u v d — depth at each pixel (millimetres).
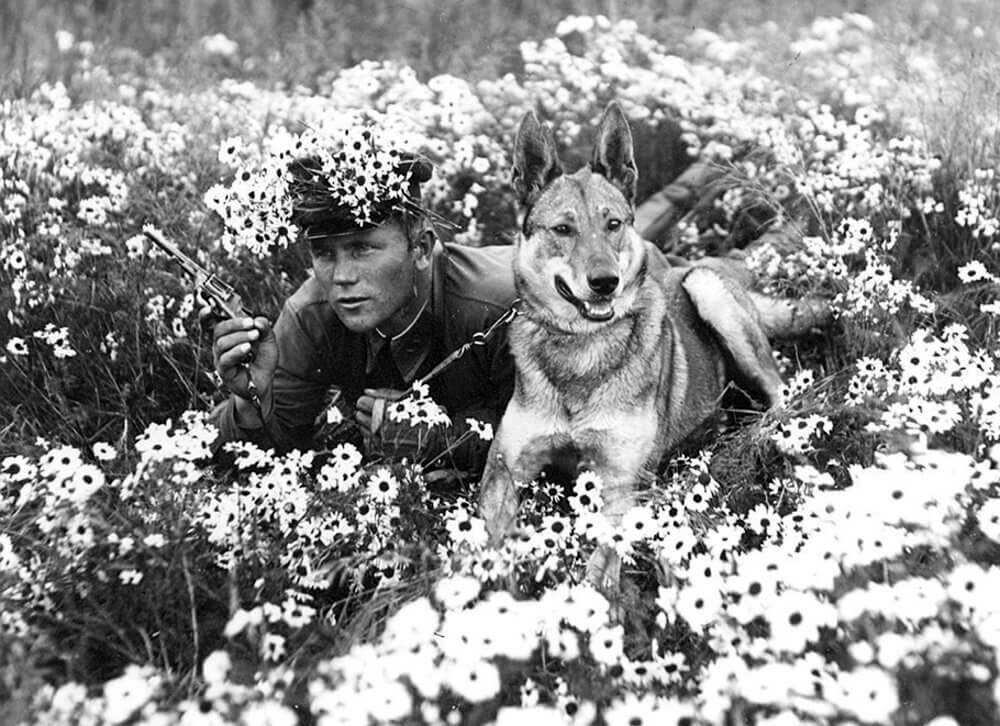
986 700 3266
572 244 4816
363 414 4922
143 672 3539
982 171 6164
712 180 6855
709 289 5660
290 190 4672
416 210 4801
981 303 5766
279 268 6008
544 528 4105
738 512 4566
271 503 4316
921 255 6152
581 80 7332
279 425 5121
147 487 4270
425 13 9805
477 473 5234
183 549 3910
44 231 5734
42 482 4188
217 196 4727
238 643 3828
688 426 5461
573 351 4859
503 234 6426
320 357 5051
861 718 3139
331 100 7441
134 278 5664
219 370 4812
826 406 4867
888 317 5504
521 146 5043
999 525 3670
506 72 8680
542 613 3586
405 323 4926
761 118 7113
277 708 3299
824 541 3652
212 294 4750
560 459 5078
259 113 7211
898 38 7996
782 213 6332
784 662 3480
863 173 6203
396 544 4191
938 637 3354
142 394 5480
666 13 9430
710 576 3729
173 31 9898
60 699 3408
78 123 6543
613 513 5004
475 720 3475
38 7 9867
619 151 5129
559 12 9547
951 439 4496
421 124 6828
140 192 6141
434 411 4441
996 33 7945
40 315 5652
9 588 3838
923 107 6828
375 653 3512
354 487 4367
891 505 3662
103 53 8820
